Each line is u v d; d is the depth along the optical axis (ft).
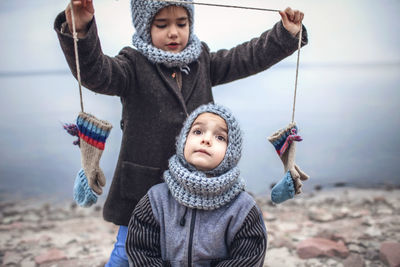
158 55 7.22
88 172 6.20
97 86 6.66
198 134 6.61
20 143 26.43
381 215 13.99
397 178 17.98
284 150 6.91
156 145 7.41
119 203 7.57
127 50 7.56
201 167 6.44
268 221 14.03
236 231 6.35
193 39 7.68
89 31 6.15
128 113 7.55
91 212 15.85
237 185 6.53
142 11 7.27
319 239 11.83
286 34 7.49
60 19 6.26
